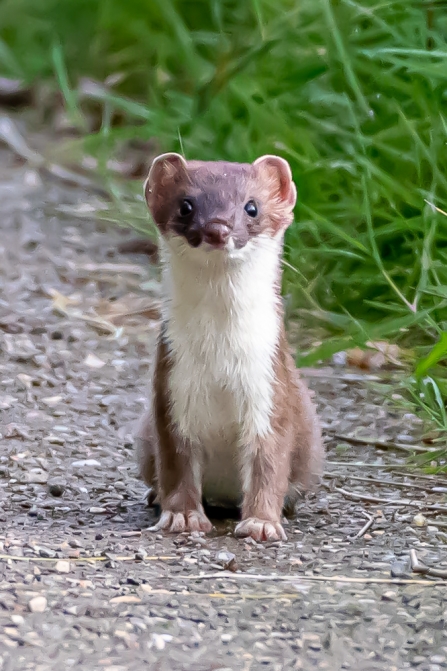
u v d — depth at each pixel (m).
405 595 6.38
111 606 6.05
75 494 8.33
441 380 10.07
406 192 11.79
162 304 7.82
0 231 15.30
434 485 8.88
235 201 7.38
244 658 5.49
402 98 12.95
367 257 12.40
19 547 7.00
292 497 8.16
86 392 10.82
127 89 19.31
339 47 12.26
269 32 14.12
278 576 6.68
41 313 12.72
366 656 5.57
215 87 14.52
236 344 7.52
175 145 14.84
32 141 18.98
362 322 11.67
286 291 12.58
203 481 8.04
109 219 14.98
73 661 5.38
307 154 12.96
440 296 10.94
